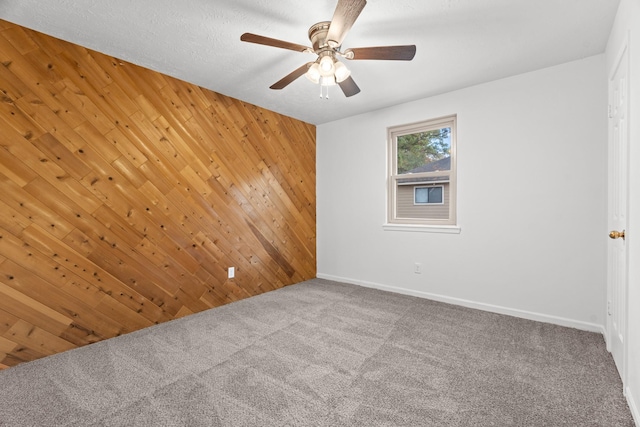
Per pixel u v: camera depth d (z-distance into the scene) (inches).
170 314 111.1
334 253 166.6
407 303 127.3
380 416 59.7
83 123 90.6
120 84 98.0
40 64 82.8
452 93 124.1
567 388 68.2
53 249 85.8
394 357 82.7
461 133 122.3
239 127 133.6
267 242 146.3
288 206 156.9
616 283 79.5
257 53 94.0
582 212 99.3
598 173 96.4
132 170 101.2
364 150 152.9
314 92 124.9
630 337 62.7
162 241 108.9
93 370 76.9
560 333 96.5
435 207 140.0
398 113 140.0
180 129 113.5
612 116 85.7
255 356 83.7
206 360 81.7
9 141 78.5
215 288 125.0
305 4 71.3
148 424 57.7
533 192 107.7
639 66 58.2
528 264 109.3
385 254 146.9
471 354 84.0
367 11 74.1
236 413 60.7
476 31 83.0
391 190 146.9
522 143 109.3
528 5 72.5
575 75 99.4
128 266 100.7
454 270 126.1
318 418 59.3
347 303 127.8
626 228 66.9
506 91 112.0
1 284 77.8
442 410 61.4
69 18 76.7
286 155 155.7
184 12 74.3
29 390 68.4
